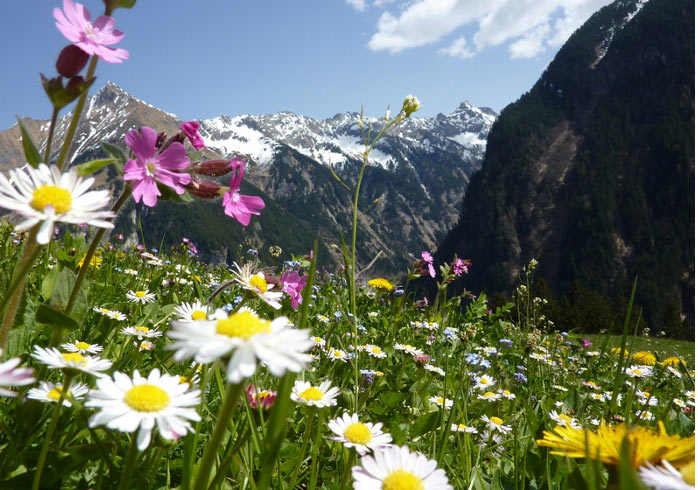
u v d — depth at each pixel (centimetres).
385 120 321
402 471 123
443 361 457
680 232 16775
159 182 182
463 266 551
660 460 108
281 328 102
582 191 18525
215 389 267
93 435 133
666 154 18162
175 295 454
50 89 159
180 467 197
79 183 128
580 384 514
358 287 668
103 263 583
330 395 182
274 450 111
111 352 298
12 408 192
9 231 464
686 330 5166
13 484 146
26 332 230
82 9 169
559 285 17288
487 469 245
